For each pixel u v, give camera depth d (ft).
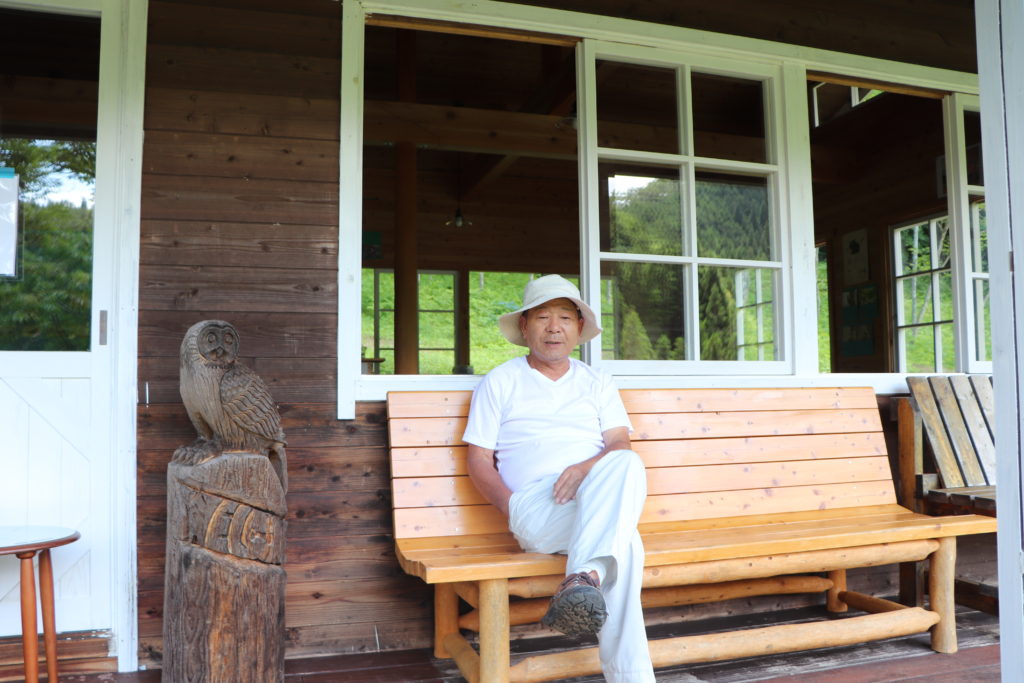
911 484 10.60
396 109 19.60
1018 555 5.45
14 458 8.35
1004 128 5.57
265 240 9.07
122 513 8.52
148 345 8.65
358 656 8.96
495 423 8.41
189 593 6.92
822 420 10.34
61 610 8.36
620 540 6.77
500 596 7.15
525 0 10.03
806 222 11.14
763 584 9.98
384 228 29.12
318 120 9.35
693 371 10.55
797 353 10.95
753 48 10.93
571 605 6.28
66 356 8.55
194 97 8.98
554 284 8.48
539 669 7.31
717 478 9.62
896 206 20.35
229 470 7.01
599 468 7.22
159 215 8.78
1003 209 5.57
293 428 9.00
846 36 11.50
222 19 9.12
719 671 8.47
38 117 8.72
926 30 11.96
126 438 8.55
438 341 30.22
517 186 30.19
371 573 9.16
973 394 11.13
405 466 8.66
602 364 10.13
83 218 8.73
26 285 8.59
